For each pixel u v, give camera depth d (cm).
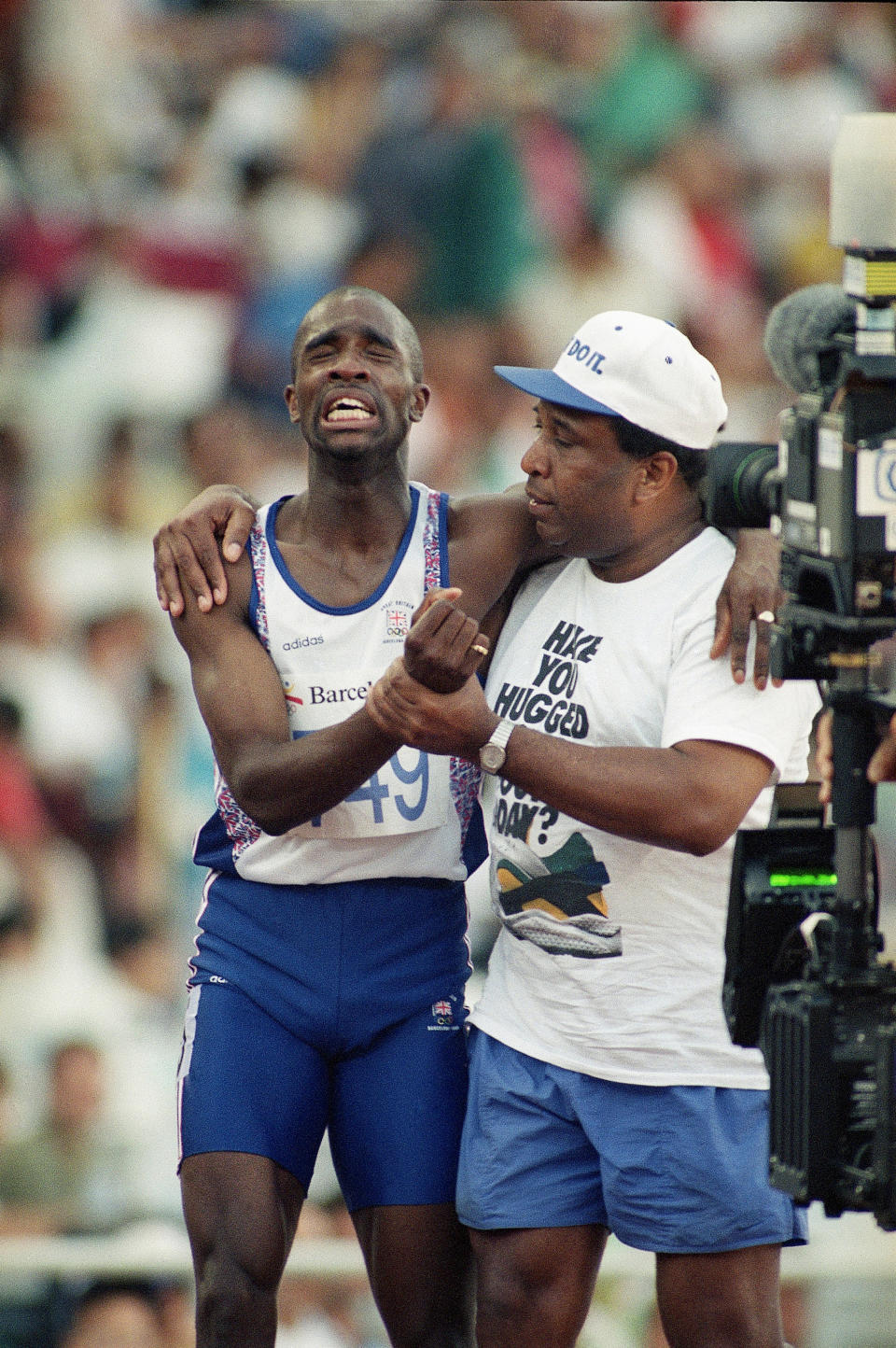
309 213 3306
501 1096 1195
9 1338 1933
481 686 1219
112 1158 2261
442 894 1243
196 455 3105
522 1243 1188
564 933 1179
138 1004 2520
